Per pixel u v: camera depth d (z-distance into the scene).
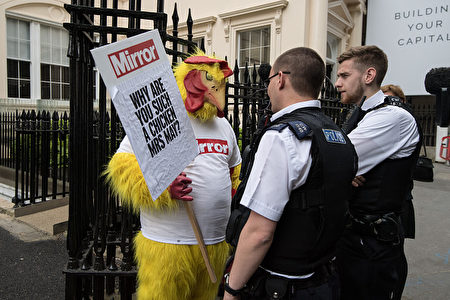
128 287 2.25
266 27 8.61
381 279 1.84
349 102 2.15
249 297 1.40
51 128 5.50
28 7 9.88
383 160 1.82
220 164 1.87
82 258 1.99
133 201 1.65
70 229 1.84
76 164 1.82
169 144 1.56
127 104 1.37
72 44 1.71
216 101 1.78
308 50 1.47
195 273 1.80
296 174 1.26
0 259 3.49
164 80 1.60
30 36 10.12
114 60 1.35
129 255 1.91
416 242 4.11
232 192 2.11
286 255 1.33
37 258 3.54
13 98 9.23
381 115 1.85
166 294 1.70
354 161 1.44
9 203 5.02
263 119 1.62
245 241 1.29
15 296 2.86
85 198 2.08
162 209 1.70
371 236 1.83
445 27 8.92
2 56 9.32
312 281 1.37
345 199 1.36
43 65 10.57
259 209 1.25
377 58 1.99
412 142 1.87
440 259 3.66
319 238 1.31
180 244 1.72
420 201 5.77
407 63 9.55
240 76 9.20
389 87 3.03
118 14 1.73
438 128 9.31
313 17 7.90
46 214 4.73
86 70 1.95
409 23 9.43
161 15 1.74
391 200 1.83
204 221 1.78
